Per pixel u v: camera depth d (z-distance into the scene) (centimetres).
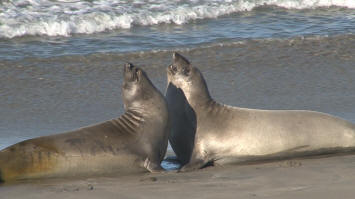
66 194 2131
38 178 2456
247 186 2145
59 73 4241
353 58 4597
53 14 5259
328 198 1912
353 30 5172
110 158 2542
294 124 2780
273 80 4181
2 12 5241
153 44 4812
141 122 2655
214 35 5031
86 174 2523
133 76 2681
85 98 3869
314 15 5631
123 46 4775
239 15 5584
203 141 2733
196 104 2783
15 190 2247
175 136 2830
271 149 2742
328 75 4284
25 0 5503
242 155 2745
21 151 2459
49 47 4738
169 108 2789
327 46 4803
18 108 3678
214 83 4103
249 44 4816
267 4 5812
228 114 2784
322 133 2783
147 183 2270
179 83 2798
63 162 2484
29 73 4219
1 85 4016
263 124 2759
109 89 4022
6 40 4853
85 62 4441
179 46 4750
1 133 3250
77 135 2556
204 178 2344
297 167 2425
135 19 5297
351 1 5891
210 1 5766
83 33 5072
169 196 2038
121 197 2053
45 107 3706
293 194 1984
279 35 5034
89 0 5619
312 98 3847
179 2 5709
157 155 2652
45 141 2517
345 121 2866
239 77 4222
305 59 4562
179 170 2578
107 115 3600
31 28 5003
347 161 2567
